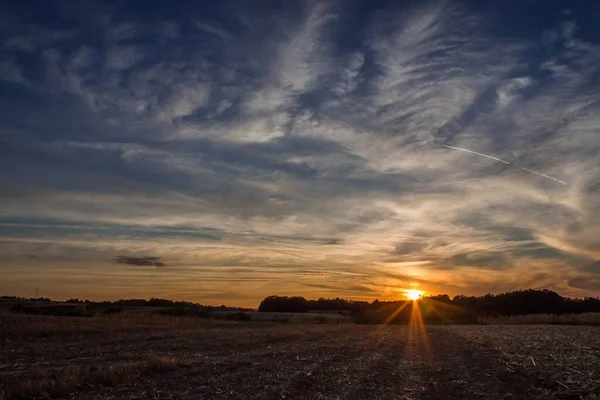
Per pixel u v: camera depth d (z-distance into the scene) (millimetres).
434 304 75875
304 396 13047
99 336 30188
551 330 39688
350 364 19188
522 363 19016
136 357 20203
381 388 14688
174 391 13008
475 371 18312
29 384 12422
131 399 11922
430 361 20906
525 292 85312
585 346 24844
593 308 82938
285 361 19344
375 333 39062
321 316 85500
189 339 29250
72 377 13492
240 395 12758
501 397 14039
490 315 77438
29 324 32875
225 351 23234
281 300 108750
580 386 14773
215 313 74625
